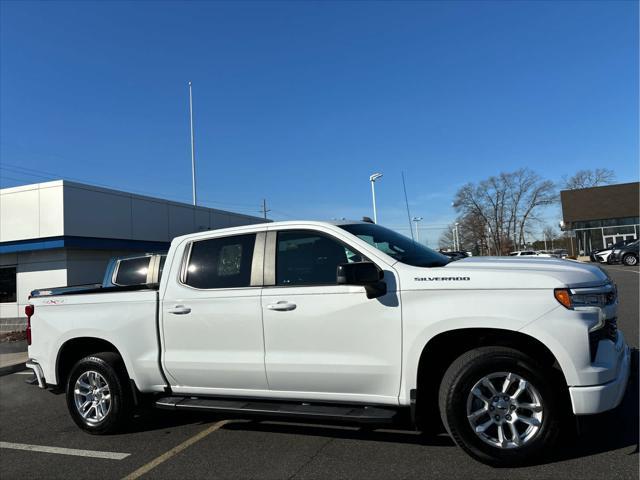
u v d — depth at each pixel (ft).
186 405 15.44
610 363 11.99
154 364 16.11
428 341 12.86
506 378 12.44
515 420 12.41
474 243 248.11
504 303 12.30
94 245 50.85
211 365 15.20
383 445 14.57
